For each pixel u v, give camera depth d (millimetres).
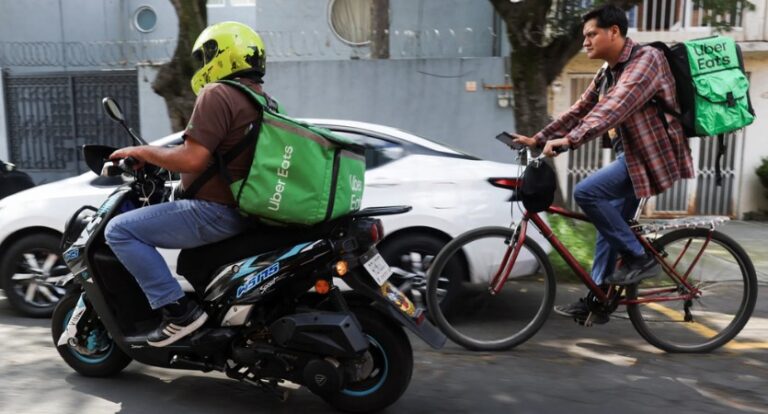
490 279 4238
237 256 3074
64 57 11516
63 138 10844
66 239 3420
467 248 4211
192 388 3518
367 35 12094
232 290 3035
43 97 10797
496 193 4684
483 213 4625
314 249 2957
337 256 2971
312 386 2969
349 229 3002
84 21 13305
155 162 2820
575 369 3861
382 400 3121
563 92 10805
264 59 3086
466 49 11430
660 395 3486
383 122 10023
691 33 10664
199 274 3133
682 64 3764
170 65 6945
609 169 3941
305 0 11766
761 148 10922
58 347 3635
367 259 3010
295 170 2844
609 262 4180
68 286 3689
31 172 10945
